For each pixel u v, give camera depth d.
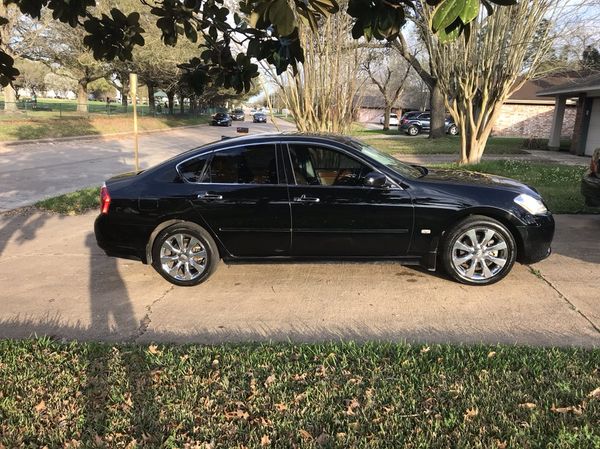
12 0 3.24
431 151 21.02
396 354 3.70
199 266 5.48
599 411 2.95
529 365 3.48
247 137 5.57
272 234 5.37
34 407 3.18
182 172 5.51
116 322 4.65
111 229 5.55
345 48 12.44
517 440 2.72
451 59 13.30
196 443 2.80
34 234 8.00
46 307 5.03
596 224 7.77
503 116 38.06
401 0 2.41
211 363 3.67
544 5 12.20
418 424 2.90
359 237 5.30
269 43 3.07
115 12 3.63
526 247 5.20
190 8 3.61
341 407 3.09
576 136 20.03
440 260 5.43
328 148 5.36
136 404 3.18
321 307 4.86
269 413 3.05
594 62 19.08
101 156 20.78
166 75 41.50
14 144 24.28
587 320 4.41
